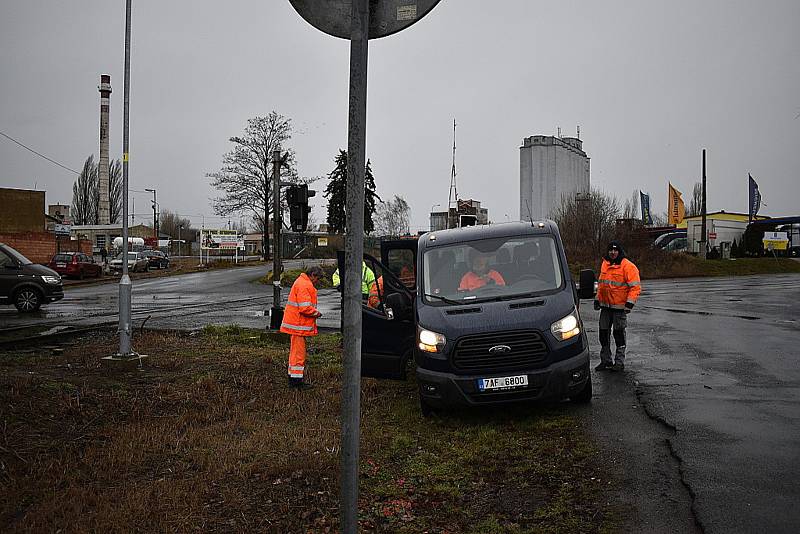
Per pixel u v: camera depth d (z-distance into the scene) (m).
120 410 7.47
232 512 4.81
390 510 4.89
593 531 4.38
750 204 54.97
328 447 6.25
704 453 5.69
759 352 10.77
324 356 11.52
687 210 88.69
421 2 2.99
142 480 5.47
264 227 59.56
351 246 2.93
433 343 7.27
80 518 4.54
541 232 8.55
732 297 22.58
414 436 6.82
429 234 9.12
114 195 88.00
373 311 8.55
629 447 6.05
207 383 8.90
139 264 50.62
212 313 20.31
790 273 43.72
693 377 9.00
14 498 4.88
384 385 9.21
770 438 6.02
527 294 7.80
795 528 4.18
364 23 2.99
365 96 2.98
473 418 7.40
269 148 56.25
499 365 7.09
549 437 6.56
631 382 8.89
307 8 3.04
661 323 15.38
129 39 10.47
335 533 4.45
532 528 4.48
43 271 21.31
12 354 11.77
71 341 14.01
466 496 5.15
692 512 4.54
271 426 6.97
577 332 7.33
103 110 72.19
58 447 6.09
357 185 2.94
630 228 42.31
